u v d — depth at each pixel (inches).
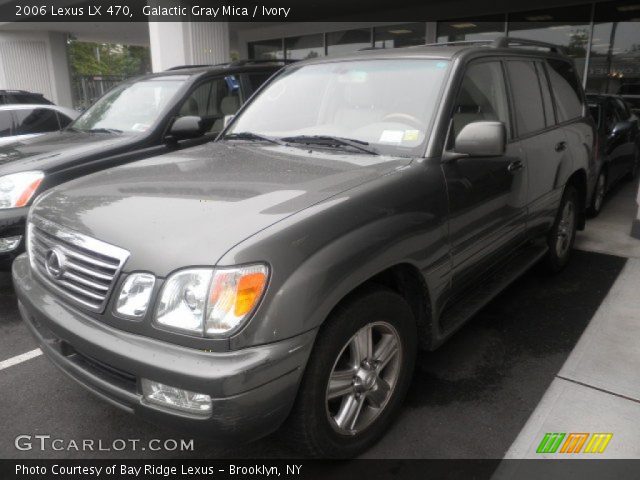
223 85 239.1
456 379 125.6
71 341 89.7
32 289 102.7
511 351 137.6
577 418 109.8
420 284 108.9
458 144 109.5
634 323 149.6
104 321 86.9
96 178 116.8
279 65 267.1
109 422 114.6
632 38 422.3
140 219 90.4
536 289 175.2
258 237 81.5
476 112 127.8
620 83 436.5
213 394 76.9
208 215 88.9
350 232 90.3
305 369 86.6
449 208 112.2
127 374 85.1
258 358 78.4
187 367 77.5
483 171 123.9
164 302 80.5
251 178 105.5
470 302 131.7
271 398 80.4
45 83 793.6
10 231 166.1
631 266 194.4
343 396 97.2
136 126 218.8
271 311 79.7
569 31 451.5
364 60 138.5
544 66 168.4
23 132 319.9
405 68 129.0
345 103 131.8
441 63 125.2
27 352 145.3
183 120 191.8
